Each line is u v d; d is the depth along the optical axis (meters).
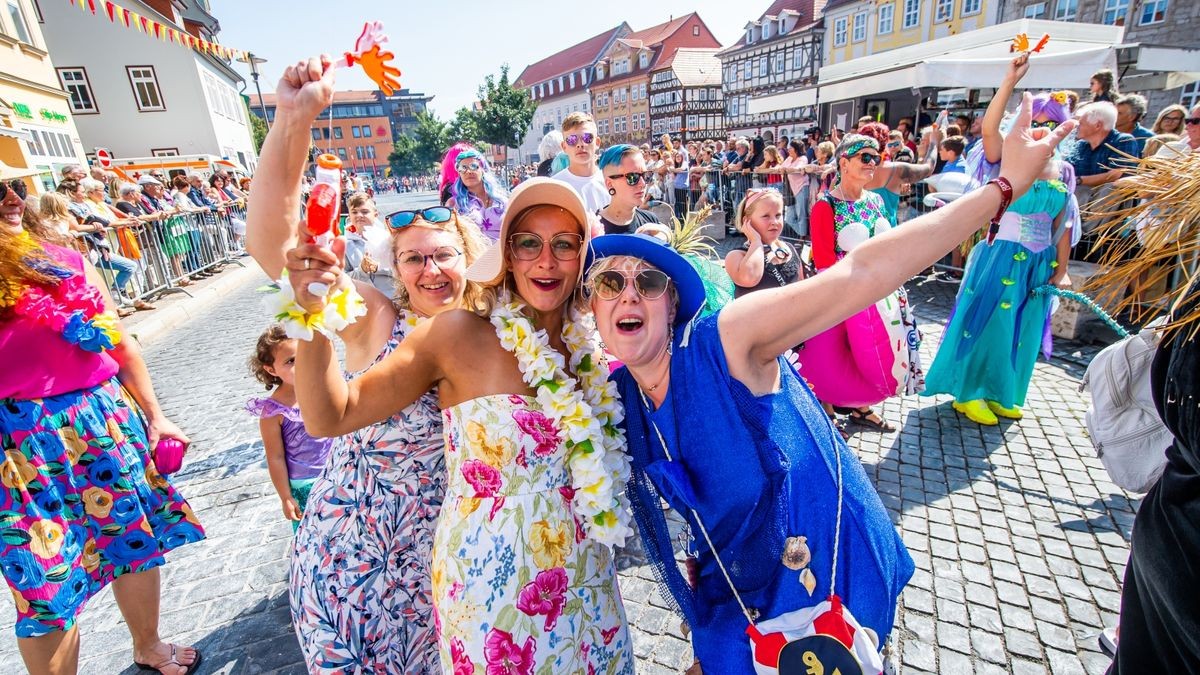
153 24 6.43
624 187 3.66
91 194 8.34
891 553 1.50
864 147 3.26
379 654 1.77
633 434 1.59
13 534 1.86
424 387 1.51
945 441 3.88
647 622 2.62
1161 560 1.24
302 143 1.27
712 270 1.76
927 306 6.66
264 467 4.14
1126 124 5.87
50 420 1.93
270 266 1.34
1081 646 2.33
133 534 2.17
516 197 1.45
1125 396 2.23
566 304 1.68
